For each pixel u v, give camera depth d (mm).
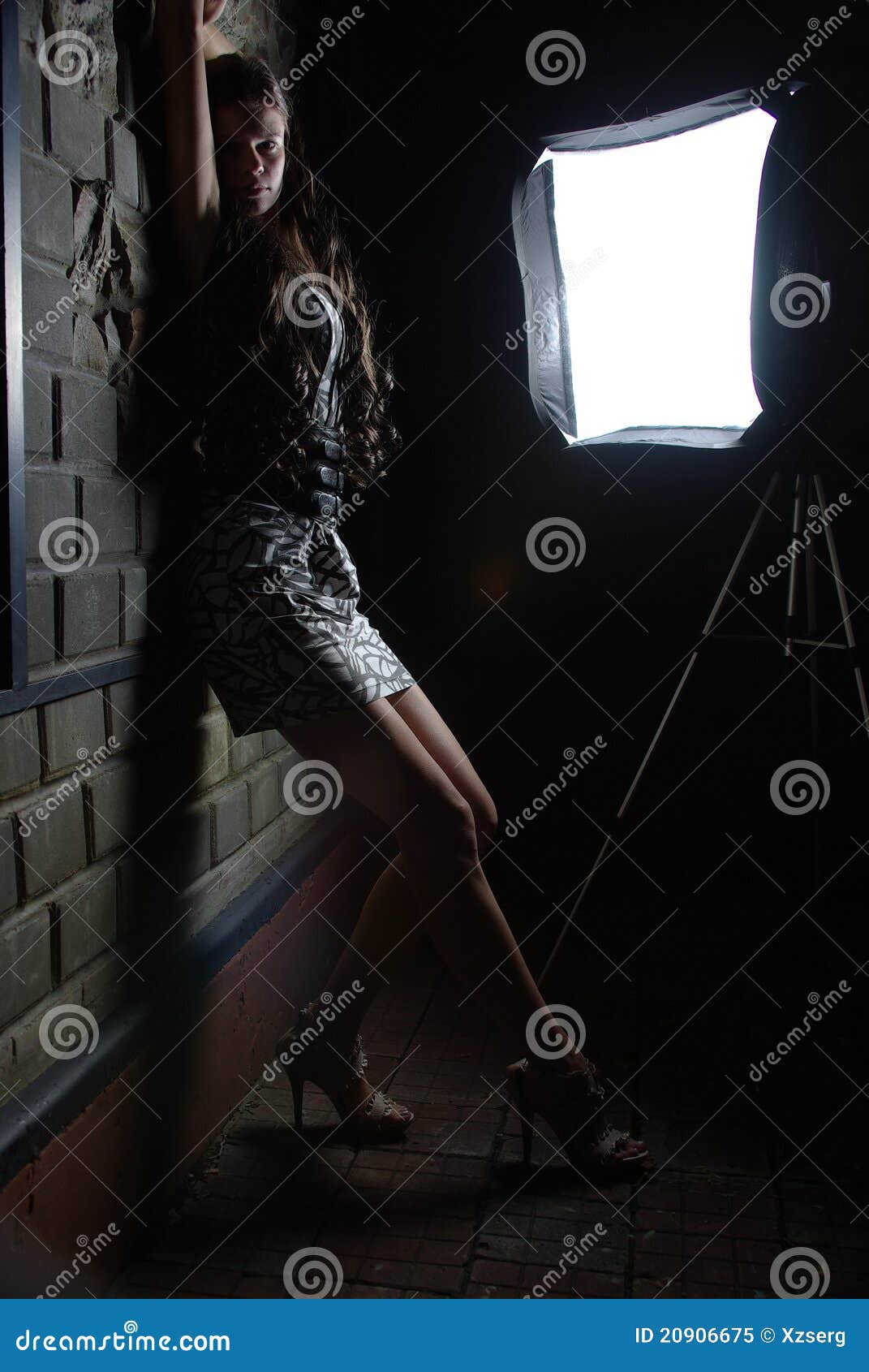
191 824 1912
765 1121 1998
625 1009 2449
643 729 3422
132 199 1614
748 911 2992
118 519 1624
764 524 3268
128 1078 1562
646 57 2975
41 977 1411
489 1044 2299
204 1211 1721
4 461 1280
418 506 3457
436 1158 1875
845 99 2768
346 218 3158
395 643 3523
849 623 2596
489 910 1731
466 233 3244
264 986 2143
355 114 3178
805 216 2539
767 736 3316
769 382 2605
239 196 1822
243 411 1701
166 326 1745
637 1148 1828
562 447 3273
